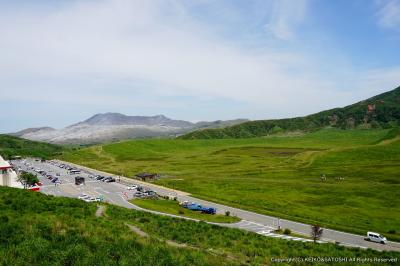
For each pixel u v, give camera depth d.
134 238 37.09
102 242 32.38
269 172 191.75
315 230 68.25
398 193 129.38
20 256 26.98
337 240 72.06
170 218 64.56
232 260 37.34
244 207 105.94
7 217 37.91
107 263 27.53
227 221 87.25
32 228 33.56
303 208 109.00
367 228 84.81
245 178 173.50
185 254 34.12
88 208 58.75
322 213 102.31
